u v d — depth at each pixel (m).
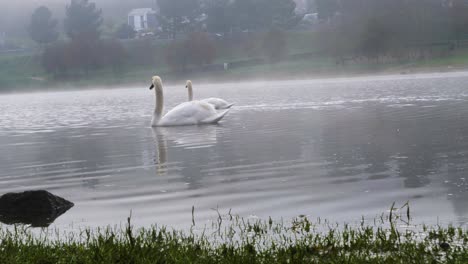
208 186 12.80
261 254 8.33
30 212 11.30
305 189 12.18
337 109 30.41
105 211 11.20
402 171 13.52
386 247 8.53
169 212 10.89
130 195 12.31
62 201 11.70
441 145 16.89
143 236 9.33
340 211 10.52
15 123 31.53
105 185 13.41
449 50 111.75
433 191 11.59
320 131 21.30
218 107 34.62
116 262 8.16
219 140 20.00
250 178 13.45
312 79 98.31
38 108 46.84
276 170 14.21
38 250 8.61
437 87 46.78
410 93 40.78
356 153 16.16
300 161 15.29
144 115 33.59
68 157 17.92
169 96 57.97
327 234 9.28
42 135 24.61
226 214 10.62
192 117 25.94
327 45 128.62
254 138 20.12
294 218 10.23
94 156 17.83
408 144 17.34
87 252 8.51
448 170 13.41
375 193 11.64
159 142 20.28
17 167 16.50
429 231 9.20
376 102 34.00
